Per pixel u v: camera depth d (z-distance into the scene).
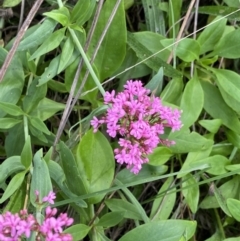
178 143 0.28
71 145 0.27
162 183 0.31
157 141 0.24
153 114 0.25
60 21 0.25
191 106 0.28
